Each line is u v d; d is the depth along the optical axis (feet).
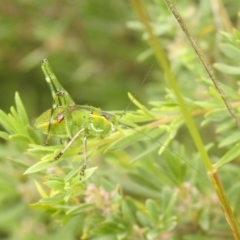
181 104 0.98
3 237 1.70
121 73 1.88
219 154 1.52
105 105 1.85
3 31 1.82
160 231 1.11
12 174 1.31
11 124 1.05
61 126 1.02
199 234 1.17
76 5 1.84
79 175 0.99
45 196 1.05
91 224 1.11
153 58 1.82
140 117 1.06
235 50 1.09
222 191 0.98
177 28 1.32
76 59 1.88
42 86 2.02
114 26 1.86
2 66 1.94
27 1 1.82
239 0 1.61
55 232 1.44
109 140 1.04
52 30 1.79
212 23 1.40
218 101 1.08
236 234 0.98
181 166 1.16
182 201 1.18
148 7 1.49
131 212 1.15
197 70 1.29
